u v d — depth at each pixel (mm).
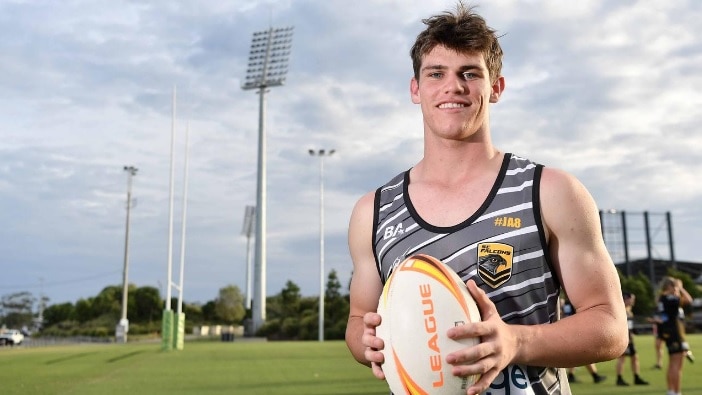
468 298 1955
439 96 2172
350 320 2447
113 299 76812
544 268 2078
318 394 9578
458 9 2279
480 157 2217
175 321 27906
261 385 11008
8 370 15773
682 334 8719
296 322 49281
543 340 1931
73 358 21641
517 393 2025
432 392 1909
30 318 94500
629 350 10562
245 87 47875
